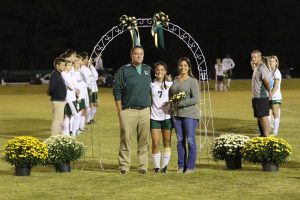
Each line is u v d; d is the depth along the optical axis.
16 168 13.34
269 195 11.14
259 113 15.94
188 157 13.65
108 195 11.31
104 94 43.94
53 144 13.66
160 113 13.82
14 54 70.00
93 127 23.19
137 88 13.48
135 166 14.76
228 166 13.91
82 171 13.94
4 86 51.62
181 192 11.48
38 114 29.19
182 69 13.75
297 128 21.73
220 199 10.91
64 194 11.45
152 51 66.25
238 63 68.00
